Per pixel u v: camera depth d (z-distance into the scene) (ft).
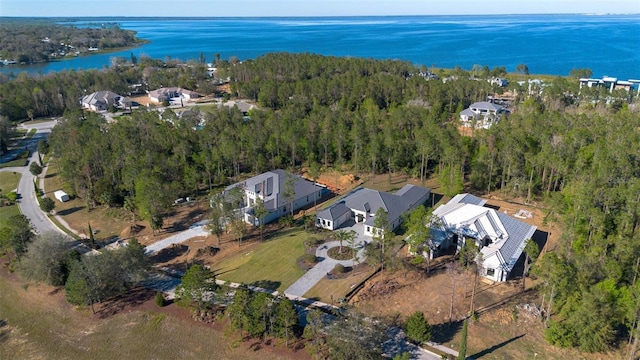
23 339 196.03
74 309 211.20
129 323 199.00
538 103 520.83
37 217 312.71
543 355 172.14
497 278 218.59
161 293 212.02
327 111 457.27
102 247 268.41
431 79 654.94
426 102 534.78
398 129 404.36
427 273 227.20
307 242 257.55
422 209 256.11
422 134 350.43
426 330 176.04
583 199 237.25
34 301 219.20
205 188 353.10
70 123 431.43
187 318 199.31
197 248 262.26
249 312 182.70
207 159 349.82
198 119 482.28
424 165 363.15
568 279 179.11
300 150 395.75
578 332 170.60
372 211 280.51
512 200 315.99
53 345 191.11
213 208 287.07
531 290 210.79
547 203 287.89
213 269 240.32
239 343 183.21
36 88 612.29
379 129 413.18
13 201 340.39
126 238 277.85
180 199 329.52
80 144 369.09
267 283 223.30
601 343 169.17
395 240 256.11
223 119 444.14
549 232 264.93
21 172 403.54
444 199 320.50
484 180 329.93
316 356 171.42
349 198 297.53
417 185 346.33
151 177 300.61
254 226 289.74
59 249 227.61
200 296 197.47
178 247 264.31
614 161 286.25
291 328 183.93
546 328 185.37
